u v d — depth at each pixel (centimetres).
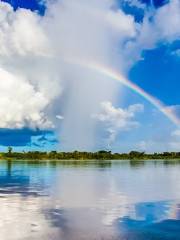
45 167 11800
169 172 8981
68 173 8462
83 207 3375
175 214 3100
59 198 3959
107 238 2323
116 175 7794
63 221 2734
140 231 2516
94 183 5850
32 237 2291
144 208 3372
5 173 8406
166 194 4372
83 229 2514
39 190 4753
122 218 2905
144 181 6262
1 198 3928
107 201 3769
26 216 2892
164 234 2462
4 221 2700
